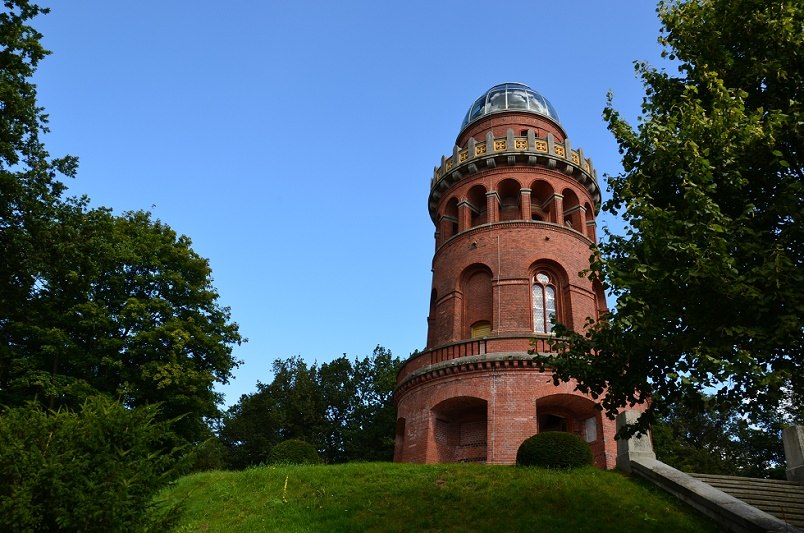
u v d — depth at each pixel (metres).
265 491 20.52
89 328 30.81
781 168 13.30
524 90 39.91
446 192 36.44
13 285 24.23
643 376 13.71
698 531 15.17
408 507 17.59
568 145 35.22
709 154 13.18
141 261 33.12
